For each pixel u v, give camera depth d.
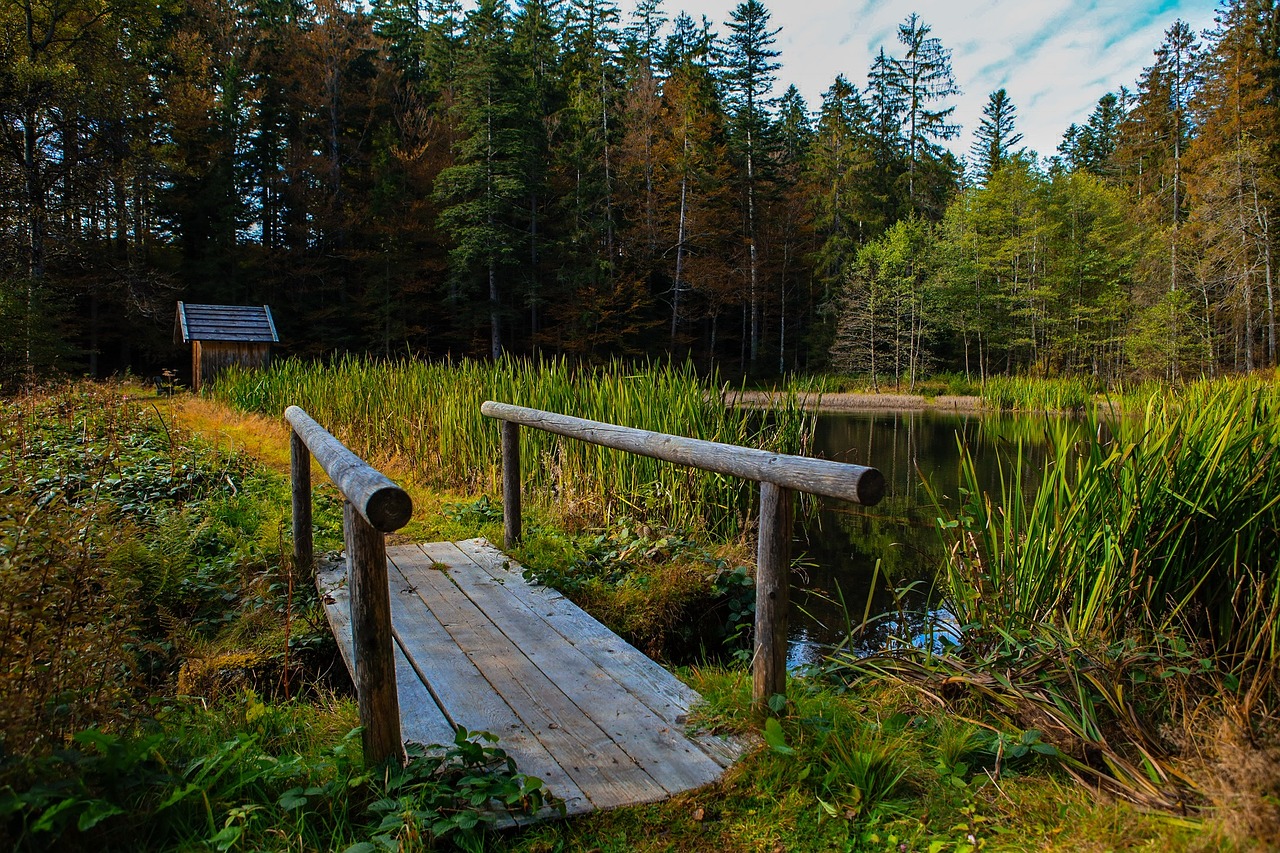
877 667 2.96
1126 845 1.68
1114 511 3.19
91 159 19.70
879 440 13.45
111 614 2.64
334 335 27.11
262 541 4.60
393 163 28.91
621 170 30.41
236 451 6.95
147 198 24.48
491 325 29.11
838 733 2.24
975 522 3.51
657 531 5.10
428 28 39.94
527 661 2.94
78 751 1.72
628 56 38.16
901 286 29.42
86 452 5.78
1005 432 14.70
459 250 26.31
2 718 1.67
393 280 27.47
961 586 3.48
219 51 29.30
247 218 27.02
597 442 3.63
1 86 17.33
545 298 29.23
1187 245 25.27
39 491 4.51
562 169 30.73
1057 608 3.25
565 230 30.59
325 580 3.87
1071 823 1.81
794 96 45.44
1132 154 37.69
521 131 27.06
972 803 1.96
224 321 15.58
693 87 29.91
